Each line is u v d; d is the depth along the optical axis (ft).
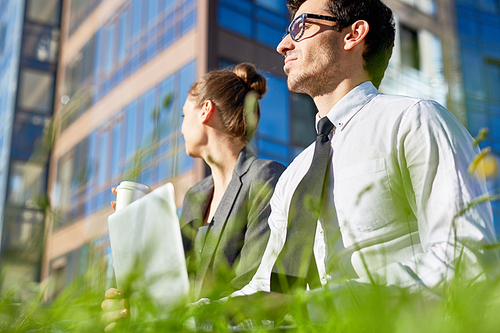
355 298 1.50
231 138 6.11
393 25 4.91
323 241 3.97
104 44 44.21
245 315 1.82
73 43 50.88
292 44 4.90
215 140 6.13
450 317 1.42
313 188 4.09
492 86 44.04
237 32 33.47
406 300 1.50
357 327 1.41
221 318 1.71
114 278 2.09
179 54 33.96
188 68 32.86
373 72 4.72
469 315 1.39
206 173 27.17
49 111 51.75
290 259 3.71
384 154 3.91
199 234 5.51
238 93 6.21
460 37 43.45
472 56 43.83
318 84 4.77
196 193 5.69
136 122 37.27
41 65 52.90
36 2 54.60
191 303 1.77
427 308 2.08
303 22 4.77
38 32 53.93
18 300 2.04
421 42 40.88
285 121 32.86
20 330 1.98
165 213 2.64
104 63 43.34
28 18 54.29
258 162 5.81
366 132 4.13
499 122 40.37
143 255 1.89
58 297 1.94
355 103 4.39
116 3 43.04
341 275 1.85
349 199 3.94
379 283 1.51
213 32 32.22
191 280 2.96
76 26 50.88
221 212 5.49
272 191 5.43
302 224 3.86
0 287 2.03
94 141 40.98
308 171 4.27
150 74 36.58
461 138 3.51
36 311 2.01
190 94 6.39
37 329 1.98
